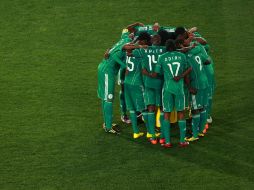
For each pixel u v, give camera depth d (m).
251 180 40.84
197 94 44.03
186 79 43.47
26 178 41.34
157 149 44.19
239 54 56.38
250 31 59.81
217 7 63.78
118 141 45.22
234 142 44.81
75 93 51.09
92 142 45.06
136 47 43.31
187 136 45.88
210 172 41.62
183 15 62.50
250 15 62.31
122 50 44.09
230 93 50.88
